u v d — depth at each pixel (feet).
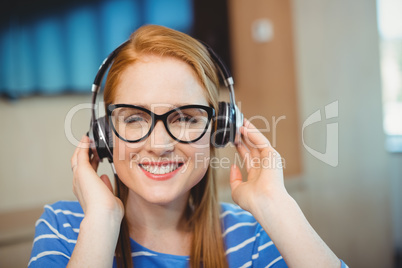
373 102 8.70
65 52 6.66
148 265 2.76
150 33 2.62
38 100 6.64
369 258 8.64
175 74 2.48
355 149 8.37
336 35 8.16
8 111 6.40
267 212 2.63
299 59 7.64
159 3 7.57
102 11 6.98
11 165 6.40
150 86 2.45
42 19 6.43
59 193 6.79
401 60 10.46
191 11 7.92
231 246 2.98
